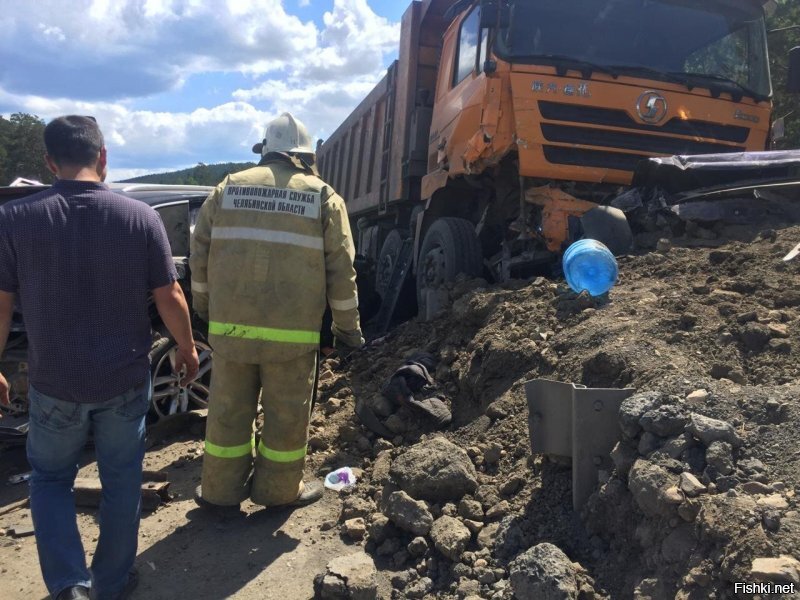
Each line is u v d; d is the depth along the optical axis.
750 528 2.22
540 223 5.89
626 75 5.86
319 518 3.71
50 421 2.72
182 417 5.12
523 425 3.80
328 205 3.53
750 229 5.15
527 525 3.11
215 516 3.78
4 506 4.11
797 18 14.38
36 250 2.64
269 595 3.03
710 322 3.77
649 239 5.50
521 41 5.89
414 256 7.71
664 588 2.37
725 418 2.76
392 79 9.66
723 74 6.36
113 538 2.92
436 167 7.79
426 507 3.31
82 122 2.81
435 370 5.09
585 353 3.87
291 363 3.56
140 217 2.78
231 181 3.55
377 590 2.92
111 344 2.74
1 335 2.76
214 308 3.50
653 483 2.56
